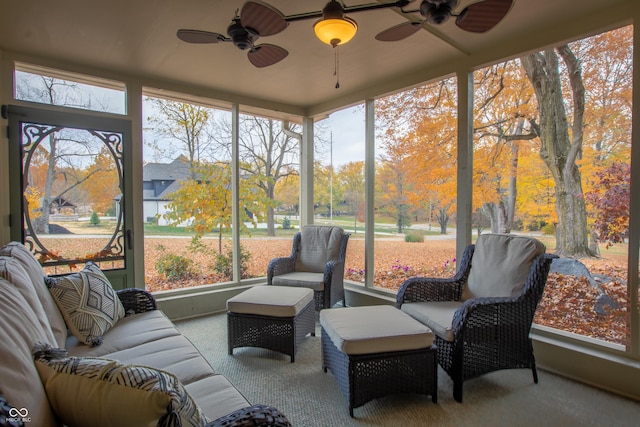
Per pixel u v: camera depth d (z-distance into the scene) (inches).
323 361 96.1
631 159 87.5
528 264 91.1
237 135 165.0
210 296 150.0
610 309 114.3
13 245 73.6
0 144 111.5
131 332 78.4
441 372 97.4
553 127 132.9
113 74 131.5
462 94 121.8
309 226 165.0
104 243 130.6
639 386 82.6
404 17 95.0
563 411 77.8
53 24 96.3
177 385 33.5
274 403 81.6
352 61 125.1
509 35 105.8
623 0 87.0
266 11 70.9
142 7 88.1
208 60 122.6
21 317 41.0
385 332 78.3
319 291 135.8
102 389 30.9
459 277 108.1
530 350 89.4
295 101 176.7
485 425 72.9
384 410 78.7
